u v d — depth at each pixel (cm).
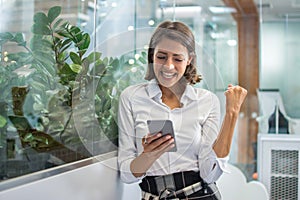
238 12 432
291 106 384
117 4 169
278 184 219
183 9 297
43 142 102
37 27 113
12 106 96
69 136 111
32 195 90
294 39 463
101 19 152
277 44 466
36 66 108
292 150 218
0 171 89
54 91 110
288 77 450
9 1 107
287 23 462
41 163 100
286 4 410
